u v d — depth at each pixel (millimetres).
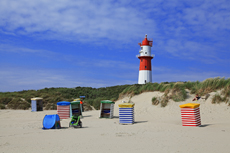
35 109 27250
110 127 13641
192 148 7863
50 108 30422
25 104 31344
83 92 47719
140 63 52562
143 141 9211
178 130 11773
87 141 9398
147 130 12039
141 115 19547
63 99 34562
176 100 21359
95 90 50438
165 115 18781
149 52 51938
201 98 20844
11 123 16531
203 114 17781
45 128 13430
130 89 27938
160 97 22344
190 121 13234
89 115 21781
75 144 8875
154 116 18734
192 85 23516
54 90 46344
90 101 36719
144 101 23719
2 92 41344
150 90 26172
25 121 17844
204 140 9109
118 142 9102
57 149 8102
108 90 50188
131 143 8875
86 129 12984
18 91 43344
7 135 11258
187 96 21906
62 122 16859
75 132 11891
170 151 7551
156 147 8141
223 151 7383
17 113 24844
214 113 17734
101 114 19359
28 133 11836
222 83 21328
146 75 51500
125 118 15070
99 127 13773
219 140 9031
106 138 9992
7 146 8703
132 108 15148
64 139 9938
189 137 9805
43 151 7844
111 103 19000
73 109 20172
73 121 14055
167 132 11258
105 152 7602
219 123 14000
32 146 8633
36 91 42562
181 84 23719
